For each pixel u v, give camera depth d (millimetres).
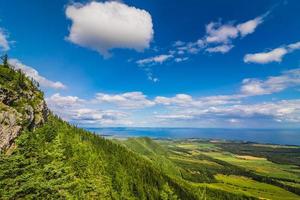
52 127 127625
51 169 91125
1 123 86250
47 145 106625
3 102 93625
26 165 81188
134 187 150500
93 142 180625
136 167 185375
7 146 85062
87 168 121625
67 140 130500
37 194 74250
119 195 129125
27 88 116500
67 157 115250
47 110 135750
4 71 105062
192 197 192375
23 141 91750
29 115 105188
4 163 75438
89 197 104562
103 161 148500
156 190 168125
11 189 69188
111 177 137000
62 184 88938
